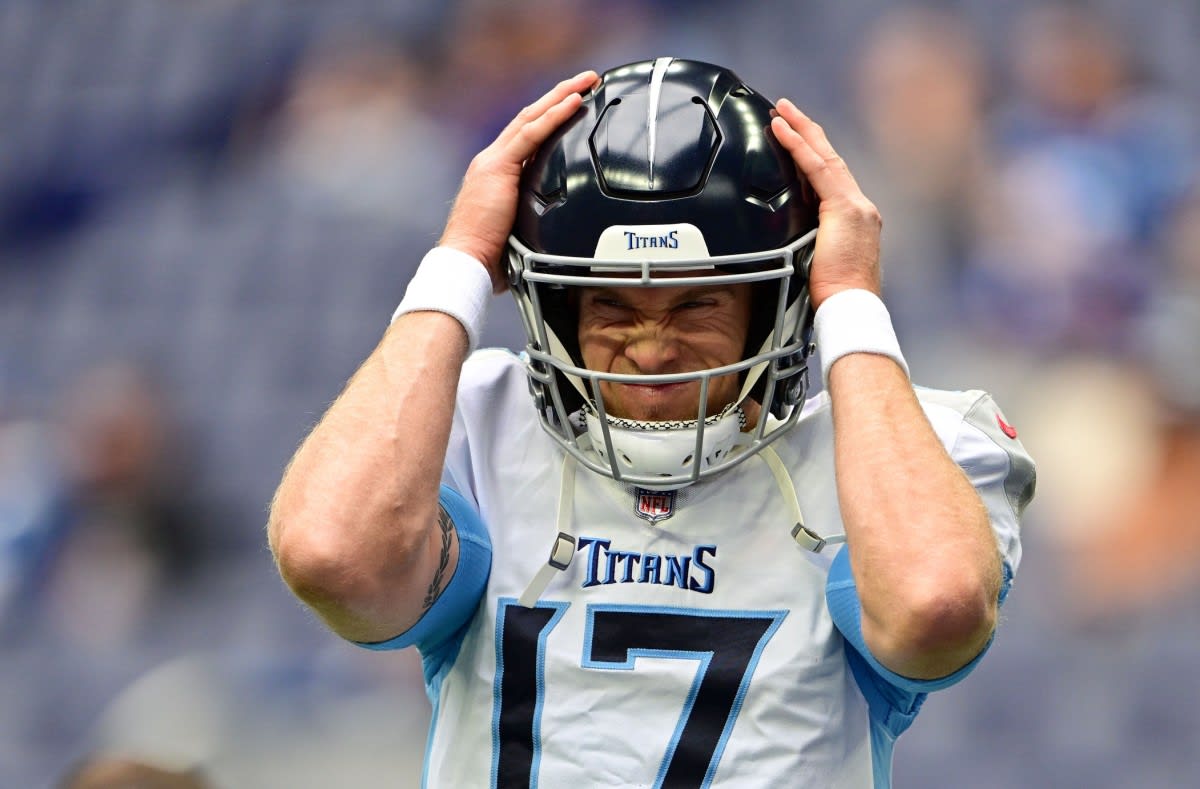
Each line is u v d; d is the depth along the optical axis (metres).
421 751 15.62
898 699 6.57
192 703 16.75
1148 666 16.91
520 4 27.55
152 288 26.39
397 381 6.33
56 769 18.11
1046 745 16.41
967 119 24.58
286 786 15.75
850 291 6.44
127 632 20.09
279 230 26.62
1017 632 17.44
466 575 6.50
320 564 5.96
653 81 6.52
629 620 6.36
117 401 23.70
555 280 6.29
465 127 26.69
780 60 26.58
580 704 6.29
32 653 19.86
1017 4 26.02
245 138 28.41
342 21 29.11
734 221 6.26
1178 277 21.98
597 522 6.54
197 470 22.45
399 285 25.50
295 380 24.36
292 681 16.50
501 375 6.98
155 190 28.30
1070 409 20.19
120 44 31.28
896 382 6.29
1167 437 19.72
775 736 6.20
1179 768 16.16
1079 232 22.45
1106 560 18.53
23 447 22.78
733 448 6.62
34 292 26.94
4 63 31.39
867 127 25.16
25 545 21.17
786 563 6.44
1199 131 23.84
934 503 5.95
